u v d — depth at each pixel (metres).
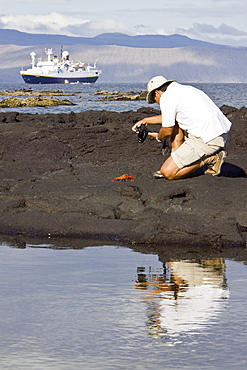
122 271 5.88
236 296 4.88
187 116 10.11
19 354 3.53
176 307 4.54
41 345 3.69
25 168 13.11
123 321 4.17
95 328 4.02
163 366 3.34
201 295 4.91
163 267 6.11
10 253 6.84
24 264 6.20
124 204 9.57
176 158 10.29
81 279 5.50
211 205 9.12
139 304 4.62
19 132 18.16
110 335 3.88
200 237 7.57
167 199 9.41
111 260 6.46
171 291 5.05
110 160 14.46
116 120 22.06
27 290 5.06
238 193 9.43
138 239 7.68
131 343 3.72
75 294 4.93
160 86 10.22
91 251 7.01
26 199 9.64
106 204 9.52
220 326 4.05
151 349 3.61
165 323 4.13
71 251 7.00
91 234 8.09
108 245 7.43
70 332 3.94
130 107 47.50
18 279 5.48
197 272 5.86
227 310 4.45
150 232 7.70
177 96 10.06
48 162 14.02
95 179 11.82
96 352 3.57
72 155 15.12
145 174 12.11
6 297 4.82
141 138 10.79
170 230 7.70
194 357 3.48
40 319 4.23
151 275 5.70
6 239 7.86
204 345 3.68
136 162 13.43
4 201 9.70
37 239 7.88
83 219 8.48
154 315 4.32
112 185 10.27
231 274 5.77
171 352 3.56
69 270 5.90
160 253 6.93
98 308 4.51
